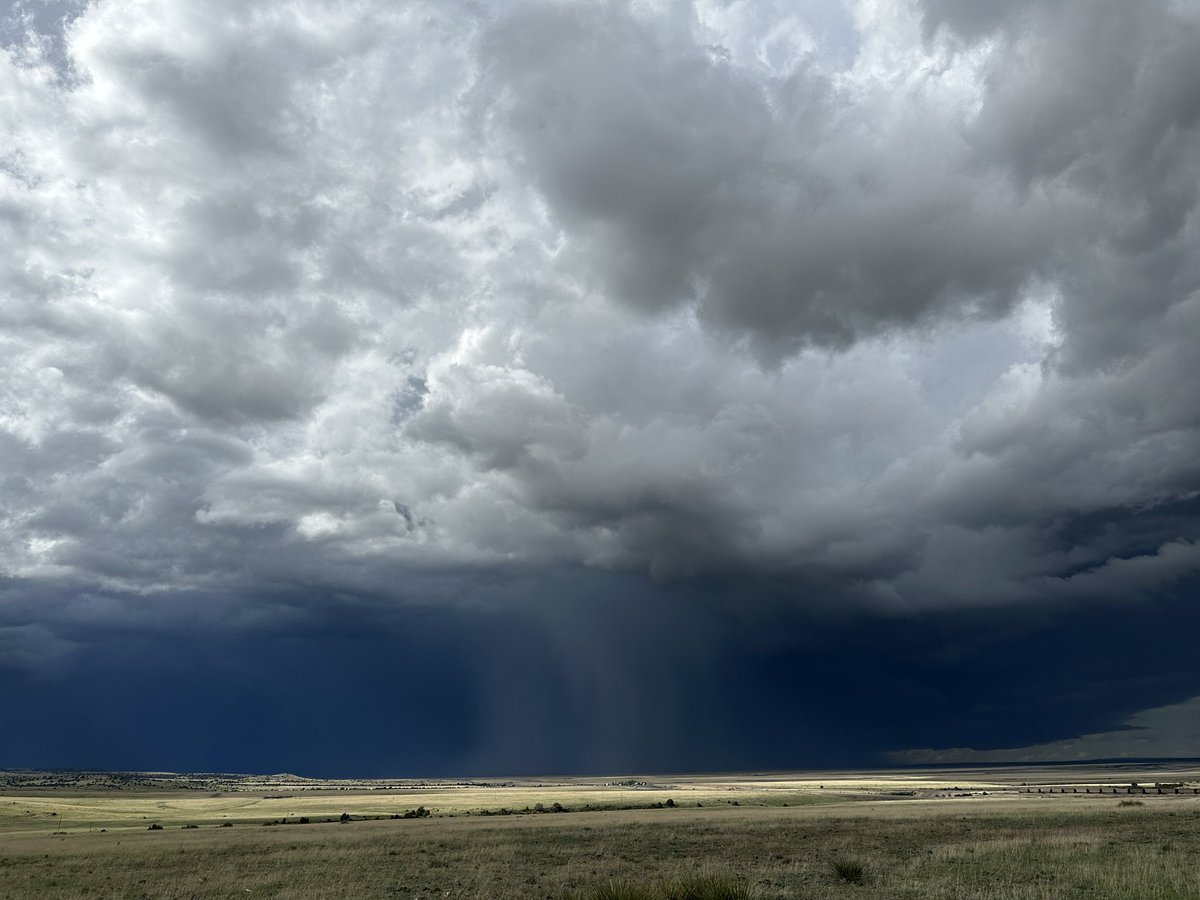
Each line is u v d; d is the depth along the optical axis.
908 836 46.53
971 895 22.25
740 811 91.00
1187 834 42.00
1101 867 27.69
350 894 27.20
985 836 43.94
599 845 45.62
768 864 33.41
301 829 73.50
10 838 69.25
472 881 29.95
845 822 61.66
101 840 63.53
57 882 33.56
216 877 33.59
